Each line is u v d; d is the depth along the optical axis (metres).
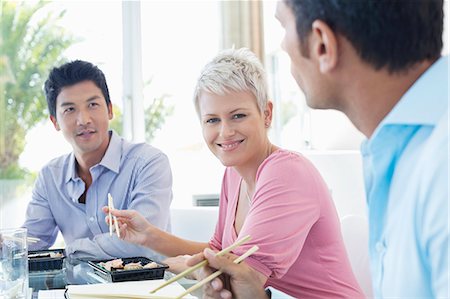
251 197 1.50
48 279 1.51
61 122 2.08
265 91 1.41
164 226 2.11
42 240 2.20
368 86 0.70
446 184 0.60
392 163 0.68
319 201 1.33
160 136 3.80
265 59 3.82
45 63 3.50
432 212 0.61
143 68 3.75
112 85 3.65
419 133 0.66
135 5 3.66
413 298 0.65
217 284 1.15
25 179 3.44
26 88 3.45
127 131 3.67
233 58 1.39
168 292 1.25
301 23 0.72
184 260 1.54
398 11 0.66
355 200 2.49
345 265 1.38
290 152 1.38
